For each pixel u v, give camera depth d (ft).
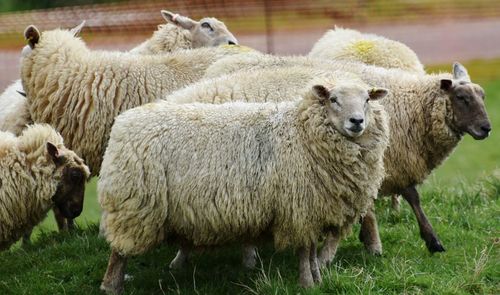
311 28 134.21
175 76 48.29
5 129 51.70
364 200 37.99
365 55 53.83
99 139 46.78
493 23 146.10
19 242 54.13
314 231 37.42
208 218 36.58
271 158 36.83
